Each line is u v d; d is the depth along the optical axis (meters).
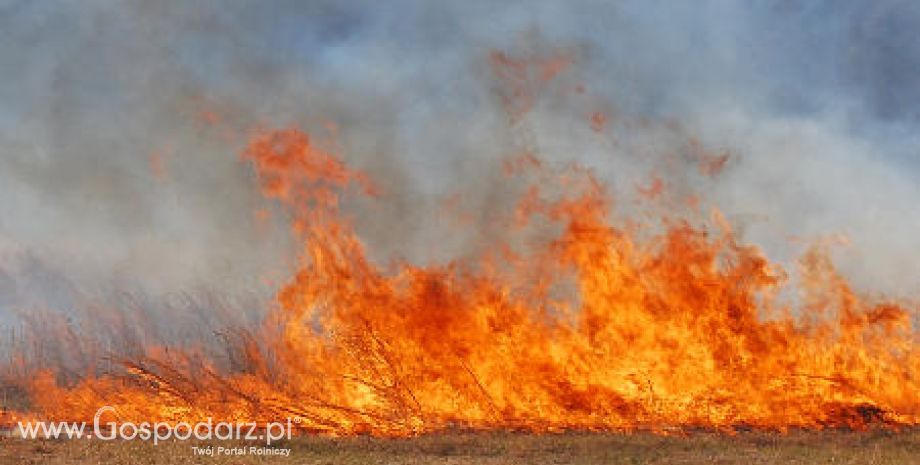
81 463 47.41
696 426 60.59
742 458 49.62
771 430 59.84
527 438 55.97
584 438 55.56
